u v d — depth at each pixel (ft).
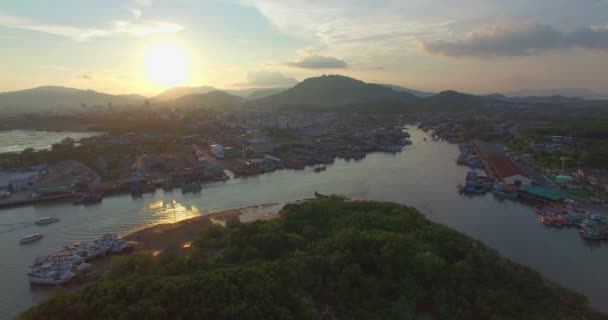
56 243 479.41
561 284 375.45
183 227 510.99
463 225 538.88
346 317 287.07
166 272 307.78
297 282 300.61
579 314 303.07
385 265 327.26
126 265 332.80
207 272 287.07
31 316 233.96
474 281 318.65
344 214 451.12
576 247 464.24
